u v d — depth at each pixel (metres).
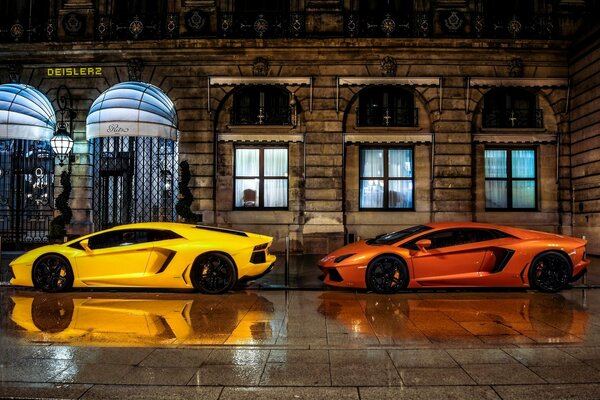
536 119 17.83
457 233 9.72
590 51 16.27
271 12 17.83
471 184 17.36
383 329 6.45
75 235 16.28
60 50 17.30
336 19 17.47
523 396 4.04
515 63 17.34
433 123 17.50
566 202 17.50
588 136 16.45
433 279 9.33
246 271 9.57
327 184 17.27
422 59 17.41
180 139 17.36
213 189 17.33
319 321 6.98
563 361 4.96
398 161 18.05
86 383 4.34
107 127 15.78
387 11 17.80
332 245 17.00
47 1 18.12
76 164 17.34
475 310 7.79
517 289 9.93
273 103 18.00
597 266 13.67
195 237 9.67
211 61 17.47
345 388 4.23
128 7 18.05
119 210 17.86
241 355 5.20
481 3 17.59
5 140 18.05
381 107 17.92
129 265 9.54
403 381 4.39
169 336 6.05
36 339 5.88
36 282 9.69
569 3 17.64
